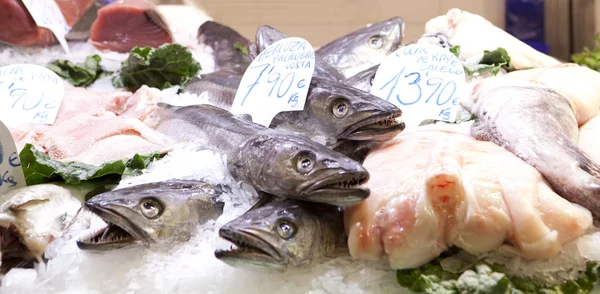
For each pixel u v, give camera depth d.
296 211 1.02
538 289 1.00
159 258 1.06
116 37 1.93
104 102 1.56
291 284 1.02
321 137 1.23
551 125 1.10
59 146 1.33
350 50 1.63
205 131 1.25
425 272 1.00
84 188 1.21
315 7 2.85
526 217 0.98
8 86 1.47
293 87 1.25
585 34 2.57
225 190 1.15
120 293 1.04
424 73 1.31
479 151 1.08
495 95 1.18
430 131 1.19
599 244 1.00
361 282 1.02
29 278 1.06
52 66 1.74
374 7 2.85
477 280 0.98
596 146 1.18
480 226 0.99
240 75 1.53
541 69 1.40
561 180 1.02
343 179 0.99
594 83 1.33
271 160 1.05
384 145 1.16
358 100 1.17
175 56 1.70
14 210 1.09
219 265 1.04
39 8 1.83
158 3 2.50
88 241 1.05
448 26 1.76
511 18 2.72
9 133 1.16
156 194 1.07
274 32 1.64
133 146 1.28
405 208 1.00
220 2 2.83
